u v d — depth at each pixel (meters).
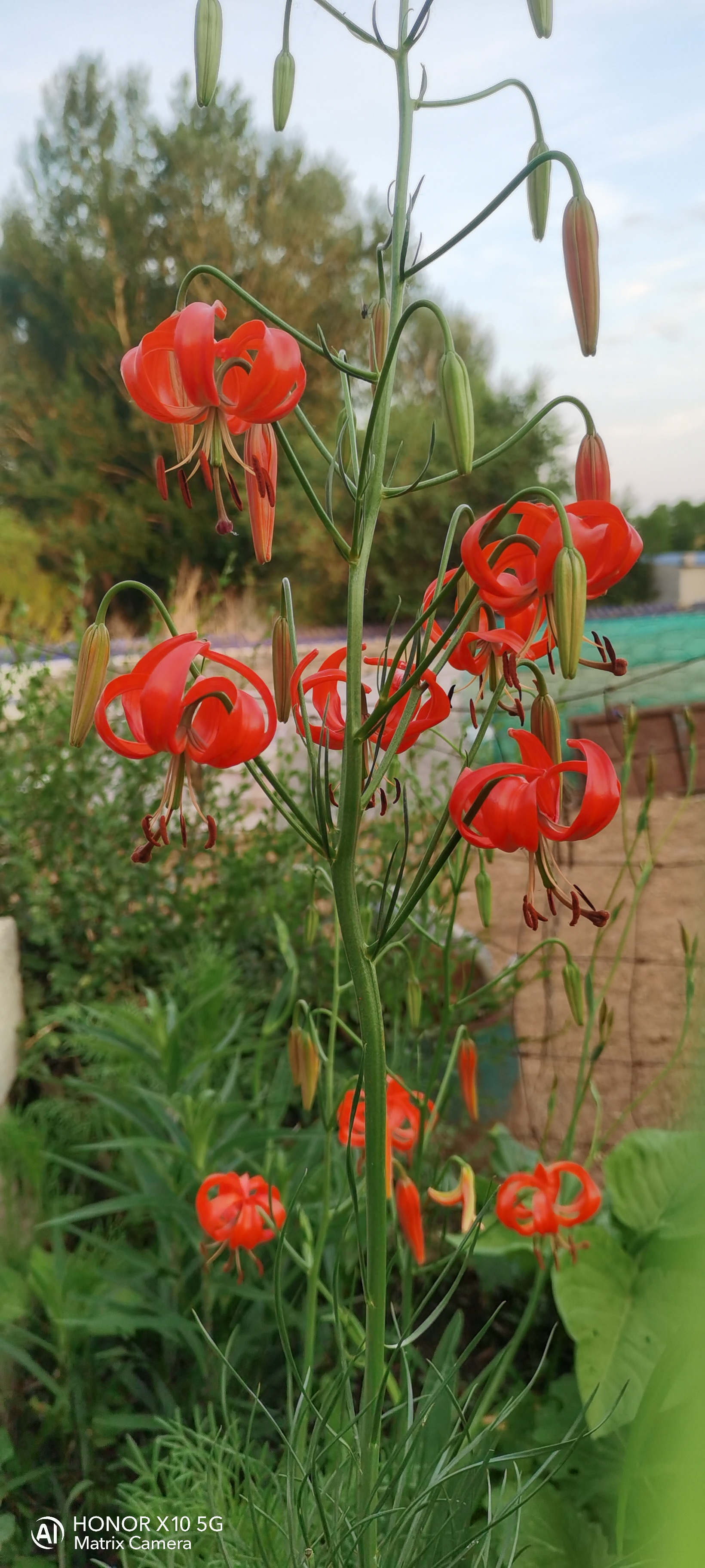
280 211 15.88
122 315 15.84
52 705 3.19
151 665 0.92
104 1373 1.96
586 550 0.85
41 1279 1.79
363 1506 1.06
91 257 16.03
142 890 2.96
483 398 14.12
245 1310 1.97
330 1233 1.89
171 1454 1.58
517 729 0.93
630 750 1.94
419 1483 1.19
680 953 3.08
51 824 2.98
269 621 6.81
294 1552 1.13
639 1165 2.03
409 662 0.93
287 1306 1.83
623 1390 1.12
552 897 0.91
